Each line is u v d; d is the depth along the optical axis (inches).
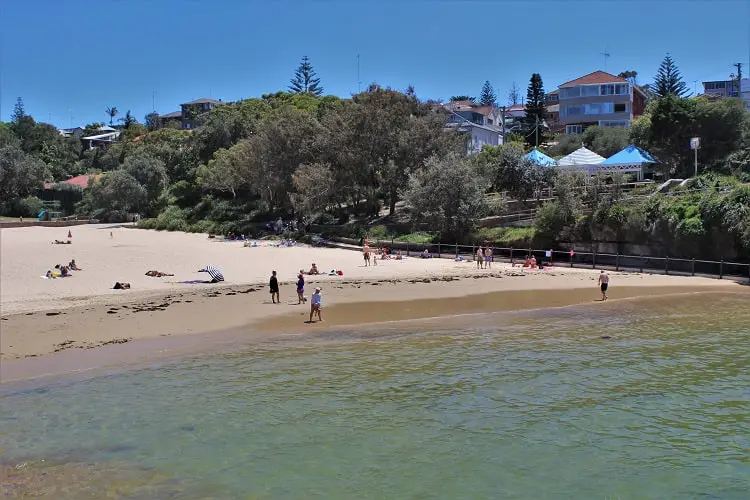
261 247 2220.7
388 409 559.8
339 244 2235.5
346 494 406.0
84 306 1061.8
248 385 636.1
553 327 914.7
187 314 1010.1
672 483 419.2
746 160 1947.6
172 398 596.1
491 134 3998.5
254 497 402.6
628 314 1009.5
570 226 1691.7
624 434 498.6
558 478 426.3
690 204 1486.2
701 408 554.3
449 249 1942.7
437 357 741.9
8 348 788.0
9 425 527.2
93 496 402.3
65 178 5423.2
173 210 3491.6
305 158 2726.4
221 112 4298.7
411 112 2544.3
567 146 2965.1
